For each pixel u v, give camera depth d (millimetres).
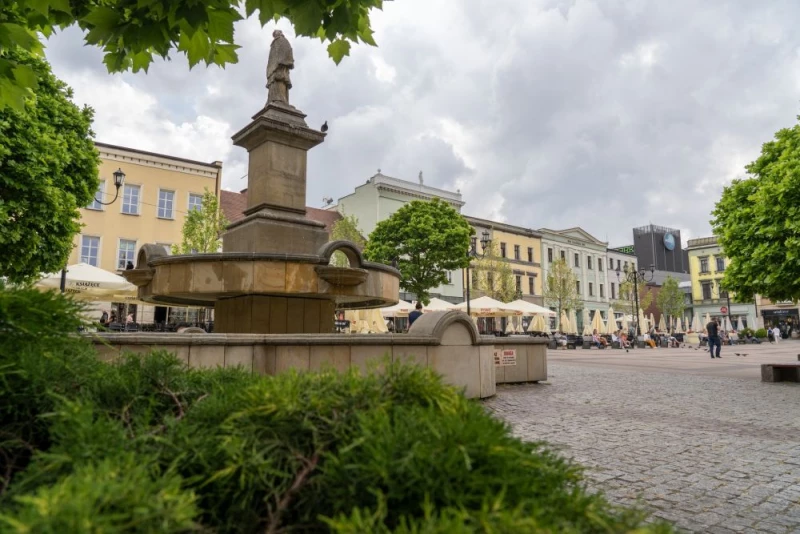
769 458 5004
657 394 9844
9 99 3842
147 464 1391
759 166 14094
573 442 5570
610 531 1250
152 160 32438
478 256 46625
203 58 3797
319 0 3553
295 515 1489
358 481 1358
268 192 8523
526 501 1236
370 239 36719
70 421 1513
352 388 1706
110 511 1098
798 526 3352
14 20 3900
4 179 11750
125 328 20969
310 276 7680
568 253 60656
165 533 1122
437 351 7309
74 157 15094
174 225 32938
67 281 16359
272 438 1581
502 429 1493
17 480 1519
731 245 13781
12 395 1745
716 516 3510
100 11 3432
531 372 11539
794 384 11852
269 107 8695
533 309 31469
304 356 6340
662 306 66688
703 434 6078
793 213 11562
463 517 1104
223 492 1483
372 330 21391
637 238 105750
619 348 37844
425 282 34406
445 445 1341
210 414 1769
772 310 67562
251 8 3646
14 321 1831
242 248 8547
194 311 30469
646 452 5184
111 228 30953
